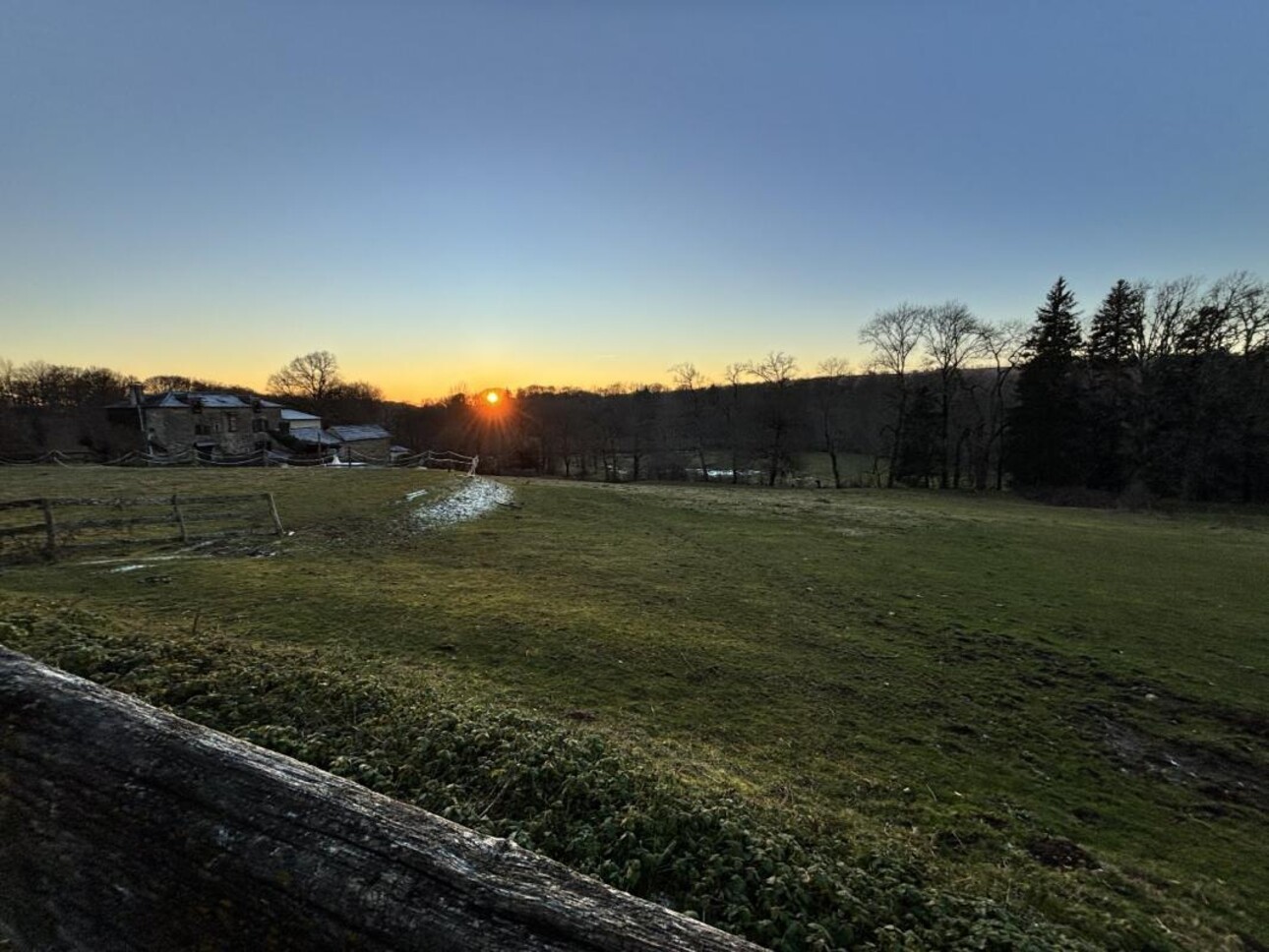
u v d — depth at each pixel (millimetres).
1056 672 11523
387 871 1142
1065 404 47062
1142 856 6234
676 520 26812
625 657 10023
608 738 6742
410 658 8805
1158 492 43906
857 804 6328
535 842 4449
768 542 22922
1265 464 40875
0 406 52219
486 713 6523
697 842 4629
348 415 87812
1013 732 8969
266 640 8570
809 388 63594
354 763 5105
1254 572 21031
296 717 5824
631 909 1146
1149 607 16312
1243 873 6113
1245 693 11023
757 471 61000
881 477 57219
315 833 1216
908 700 9641
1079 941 4406
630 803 4938
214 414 56062
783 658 10859
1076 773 7969
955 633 13312
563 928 1059
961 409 55406
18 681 1573
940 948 3988
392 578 13586
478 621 10961
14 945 1333
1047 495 44438
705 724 7980
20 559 12625
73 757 1407
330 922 1096
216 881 1193
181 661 6680
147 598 10266
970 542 24781
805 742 7828
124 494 21203
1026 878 5324
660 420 71375
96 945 1251
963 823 6281
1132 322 46875
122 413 52031
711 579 16484
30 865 1347
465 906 1089
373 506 22172
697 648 10812
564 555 18078
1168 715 10023
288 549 15930
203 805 1281
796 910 4066
